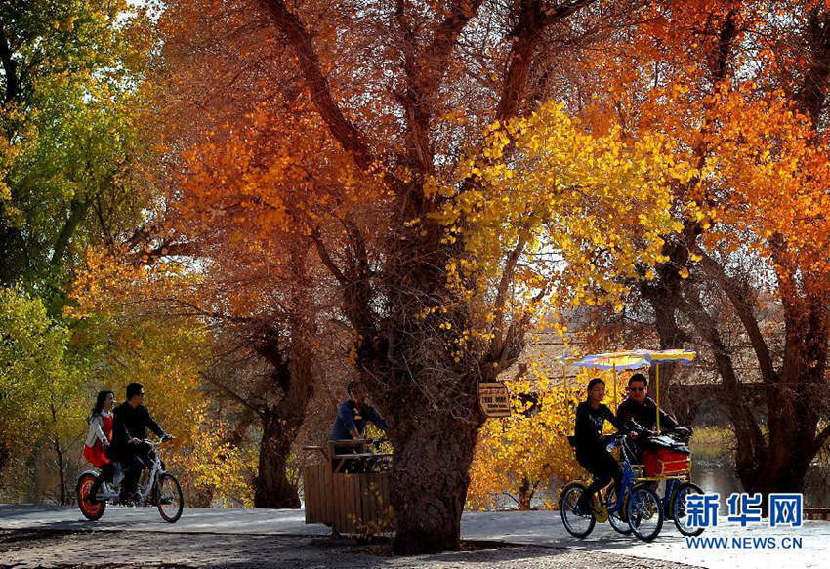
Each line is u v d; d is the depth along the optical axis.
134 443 14.69
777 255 20.77
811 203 18.34
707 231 18.22
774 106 18.17
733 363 25.52
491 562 9.70
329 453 12.91
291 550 11.67
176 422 27.41
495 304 11.96
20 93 32.16
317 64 12.09
